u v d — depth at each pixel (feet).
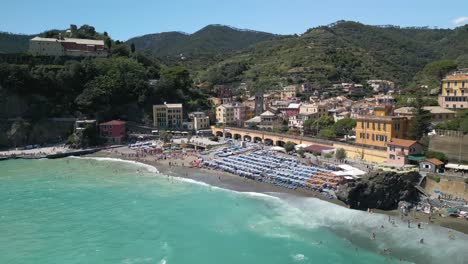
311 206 323.37
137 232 285.23
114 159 528.63
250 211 320.29
